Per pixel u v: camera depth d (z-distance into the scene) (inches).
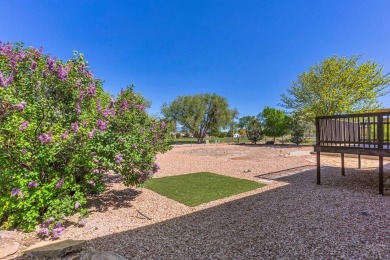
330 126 205.0
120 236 110.3
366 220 119.7
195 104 994.7
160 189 207.5
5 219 121.0
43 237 109.2
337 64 613.3
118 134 140.4
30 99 132.7
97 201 172.7
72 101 150.6
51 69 139.0
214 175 274.4
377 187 192.4
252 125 920.9
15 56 140.0
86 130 126.6
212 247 95.8
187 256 88.7
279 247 93.4
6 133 112.0
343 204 147.7
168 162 405.1
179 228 119.0
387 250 88.0
